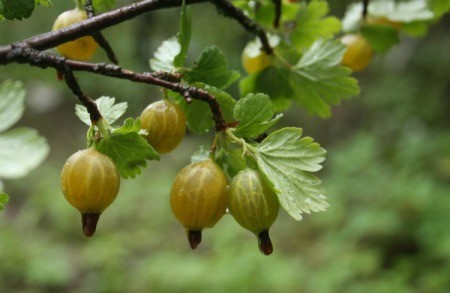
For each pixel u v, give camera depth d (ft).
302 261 22.98
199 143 35.76
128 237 27.25
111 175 3.43
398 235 23.18
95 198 3.39
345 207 26.00
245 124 3.68
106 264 24.80
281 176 3.53
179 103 4.33
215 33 31.19
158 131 3.84
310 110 5.56
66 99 42.98
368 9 6.15
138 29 28.32
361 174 28.12
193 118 4.40
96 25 3.53
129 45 28.81
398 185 25.48
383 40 6.08
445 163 26.94
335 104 5.40
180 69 4.09
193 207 3.45
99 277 24.49
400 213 23.76
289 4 5.77
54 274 24.07
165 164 34.24
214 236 25.13
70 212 29.37
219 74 4.21
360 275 21.47
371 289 20.16
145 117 3.85
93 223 3.45
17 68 31.94
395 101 35.19
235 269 21.49
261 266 21.58
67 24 4.22
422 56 37.11
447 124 32.37
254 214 3.45
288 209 3.40
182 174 3.53
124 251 25.57
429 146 28.73
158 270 22.85
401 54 38.04
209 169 3.52
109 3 4.61
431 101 34.04
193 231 3.55
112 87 36.04
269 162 3.56
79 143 38.58
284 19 5.84
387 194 25.21
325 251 22.70
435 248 20.90
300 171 3.57
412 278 21.18
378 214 23.36
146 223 28.91
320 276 20.75
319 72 5.30
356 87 5.28
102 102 3.85
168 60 4.46
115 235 27.55
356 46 5.98
